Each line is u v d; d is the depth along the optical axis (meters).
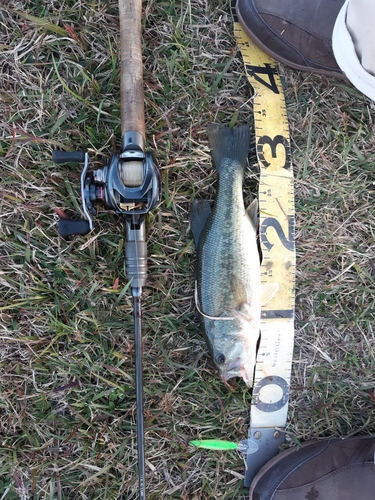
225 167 0.54
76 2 0.54
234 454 0.57
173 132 0.55
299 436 0.58
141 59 0.50
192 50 0.56
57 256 0.54
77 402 0.55
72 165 0.54
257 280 0.53
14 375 0.54
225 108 0.56
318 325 0.58
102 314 0.55
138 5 0.50
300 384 0.58
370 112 0.58
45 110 0.54
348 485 0.56
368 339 0.59
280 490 0.55
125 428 0.55
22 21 0.54
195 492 0.56
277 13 0.55
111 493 0.55
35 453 0.54
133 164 0.46
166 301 0.55
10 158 0.54
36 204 0.54
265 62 0.57
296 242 0.57
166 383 0.55
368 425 0.59
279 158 0.56
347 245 0.58
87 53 0.55
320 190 0.58
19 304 0.53
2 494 0.54
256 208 0.55
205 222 0.54
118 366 0.54
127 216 0.48
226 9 0.56
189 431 0.56
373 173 0.58
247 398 0.57
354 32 0.47
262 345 0.56
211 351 0.53
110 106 0.55
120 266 0.55
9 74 0.54
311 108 0.57
